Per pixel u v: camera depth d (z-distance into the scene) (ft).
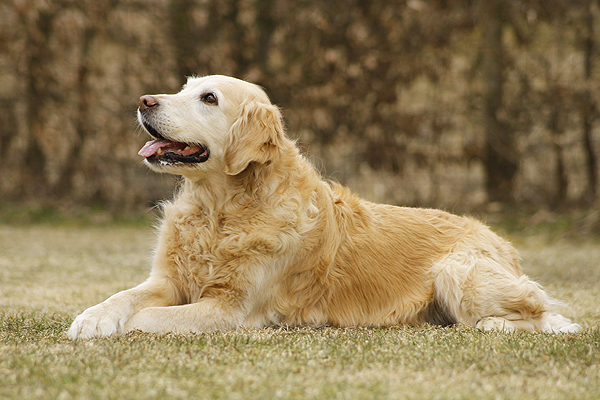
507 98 38.60
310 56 39.01
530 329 13.46
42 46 38.06
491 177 39.37
